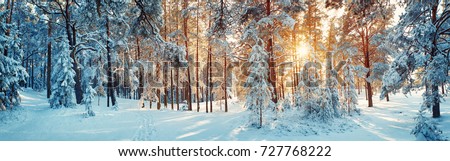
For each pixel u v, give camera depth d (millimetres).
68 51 18641
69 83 18156
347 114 16203
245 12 13961
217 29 13945
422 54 11383
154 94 21328
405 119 14305
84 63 24781
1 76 13406
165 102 23078
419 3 11469
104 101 27406
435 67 10914
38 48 31828
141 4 12367
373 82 20859
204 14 19953
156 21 13906
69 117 14477
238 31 16953
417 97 29969
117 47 20094
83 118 14344
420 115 9344
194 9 18672
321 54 21453
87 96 15227
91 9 14898
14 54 17562
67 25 20844
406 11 12094
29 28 30094
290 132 10711
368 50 22266
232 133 10688
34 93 28578
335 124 12562
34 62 41375
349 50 20375
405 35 12289
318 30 20750
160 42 14789
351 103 17328
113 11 15852
